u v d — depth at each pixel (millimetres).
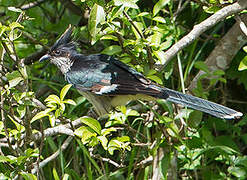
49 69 10953
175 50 8375
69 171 8789
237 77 10562
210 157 9359
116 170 9453
